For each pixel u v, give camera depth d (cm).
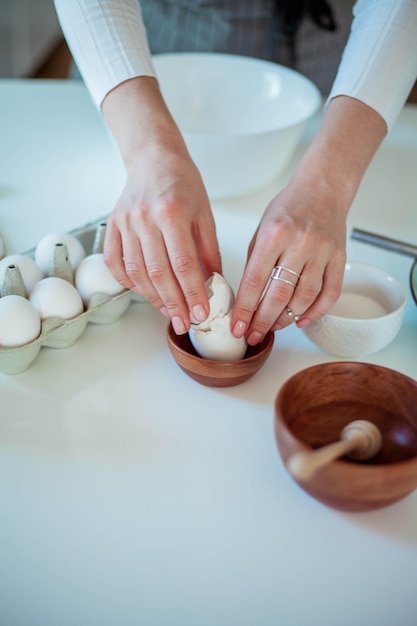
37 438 56
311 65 115
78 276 66
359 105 67
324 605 45
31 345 60
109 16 70
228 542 49
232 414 59
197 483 53
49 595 45
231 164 82
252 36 111
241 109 99
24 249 77
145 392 61
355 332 61
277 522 50
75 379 62
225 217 85
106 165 96
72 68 127
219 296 59
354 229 74
